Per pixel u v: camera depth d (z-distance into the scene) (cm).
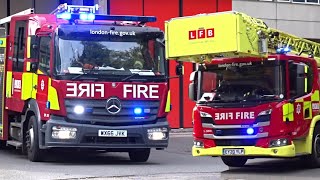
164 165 1576
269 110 1388
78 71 1471
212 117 1448
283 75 1408
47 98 1477
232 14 1315
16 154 1812
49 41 1491
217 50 1335
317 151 1539
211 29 1346
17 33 1709
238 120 1412
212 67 1491
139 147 1506
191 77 1529
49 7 2756
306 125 1482
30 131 1590
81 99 1466
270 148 1382
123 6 2812
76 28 1492
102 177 1282
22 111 1645
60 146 1454
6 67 1781
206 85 1495
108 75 1488
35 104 1546
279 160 1775
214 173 1422
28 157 1620
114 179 1255
